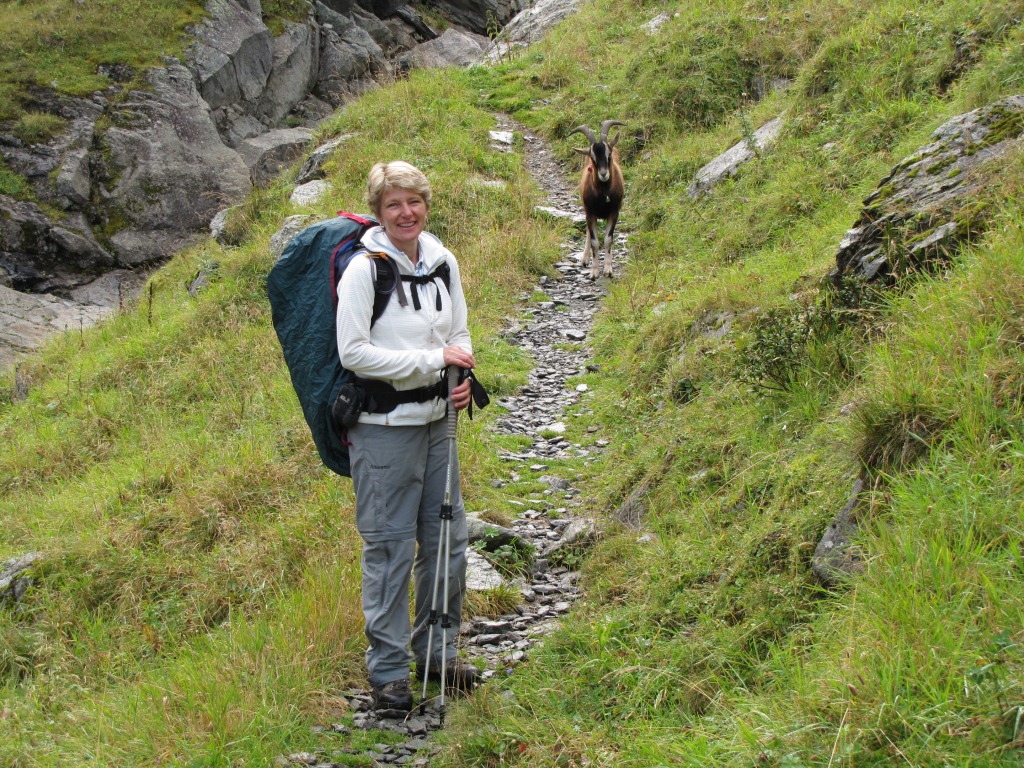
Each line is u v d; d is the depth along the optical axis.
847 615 2.88
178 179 20.41
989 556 2.71
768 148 9.59
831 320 4.74
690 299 6.86
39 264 18.73
